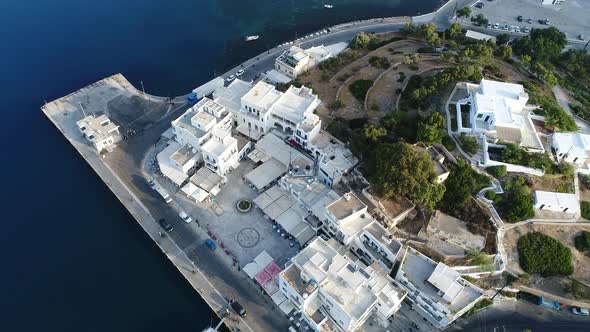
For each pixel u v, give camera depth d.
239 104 176.75
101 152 168.38
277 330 125.38
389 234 130.50
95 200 157.00
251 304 130.38
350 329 117.50
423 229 136.50
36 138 175.62
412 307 128.62
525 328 127.00
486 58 187.75
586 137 149.75
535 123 159.00
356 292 117.12
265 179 156.88
